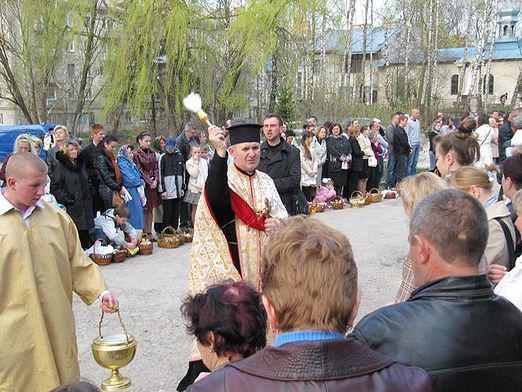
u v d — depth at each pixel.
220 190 3.88
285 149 6.93
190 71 21.45
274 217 4.09
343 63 30.09
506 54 52.84
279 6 20.14
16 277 3.43
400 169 15.08
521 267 2.78
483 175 3.54
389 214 12.36
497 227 3.32
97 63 25.80
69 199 8.19
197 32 21.20
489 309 2.08
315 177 12.39
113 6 21.05
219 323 2.24
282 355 1.57
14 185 3.45
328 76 29.81
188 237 9.93
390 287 7.38
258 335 2.28
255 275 3.99
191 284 3.98
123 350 3.49
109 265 8.42
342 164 13.38
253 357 1.62
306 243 1.68
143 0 19.81
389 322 2.08
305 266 1.64
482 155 13.42
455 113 37.53
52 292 3.56
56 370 3.53
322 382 1.52
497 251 3.27
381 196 14.29
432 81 40.09
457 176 3.58
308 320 1.63
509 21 54.31
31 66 23.48
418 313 2.08
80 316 6.30
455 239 2.13
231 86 21.28
